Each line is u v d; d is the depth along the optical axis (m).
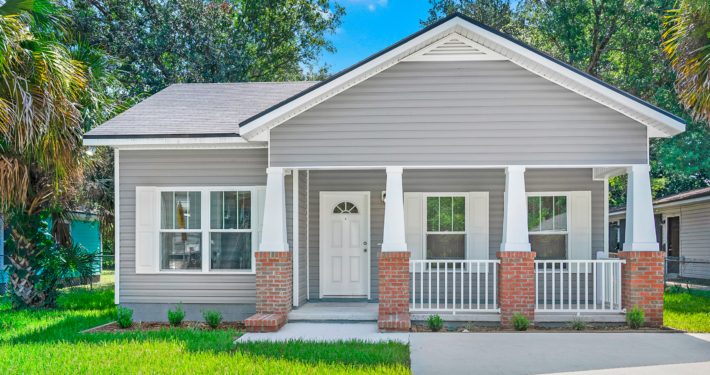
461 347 9.35
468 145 11.44
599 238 13.46
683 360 8.43
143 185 12.68
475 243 13.52
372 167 11.54
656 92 21.52
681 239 24.12
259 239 12.48
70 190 15.08
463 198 13.73
